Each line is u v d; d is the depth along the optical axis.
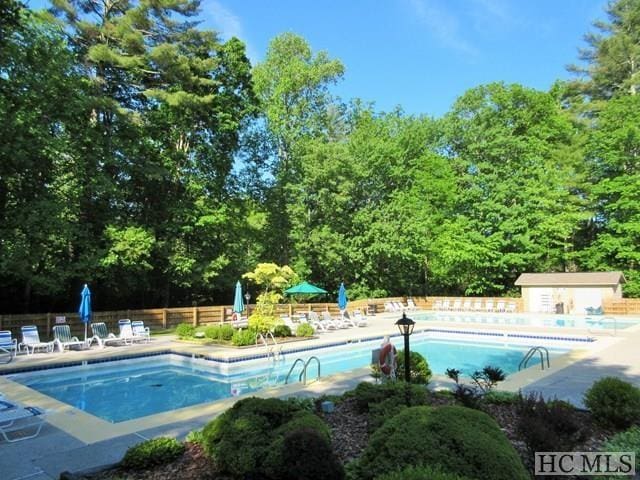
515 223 33.81
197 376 14.48
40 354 15.89
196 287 30.50
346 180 33.84
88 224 23.66
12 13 7.96
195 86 28.02
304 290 25.16
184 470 5.22
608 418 6.62
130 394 12.29
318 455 4.51
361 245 34.75
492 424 4.52
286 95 36.94
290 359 16.64
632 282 32.31
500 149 34.56
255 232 32.50
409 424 4.50
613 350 14.22
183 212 27.05
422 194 37.41
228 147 31.64
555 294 31.31
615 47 39.38
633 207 31.36
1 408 7.23
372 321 27.67
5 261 18.70
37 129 19.44
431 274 40.19
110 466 5.46
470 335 21.53
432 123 40.44
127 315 22.59
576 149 35.06
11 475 5.54
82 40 24.91
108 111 24.06
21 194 20.23
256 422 5.31
